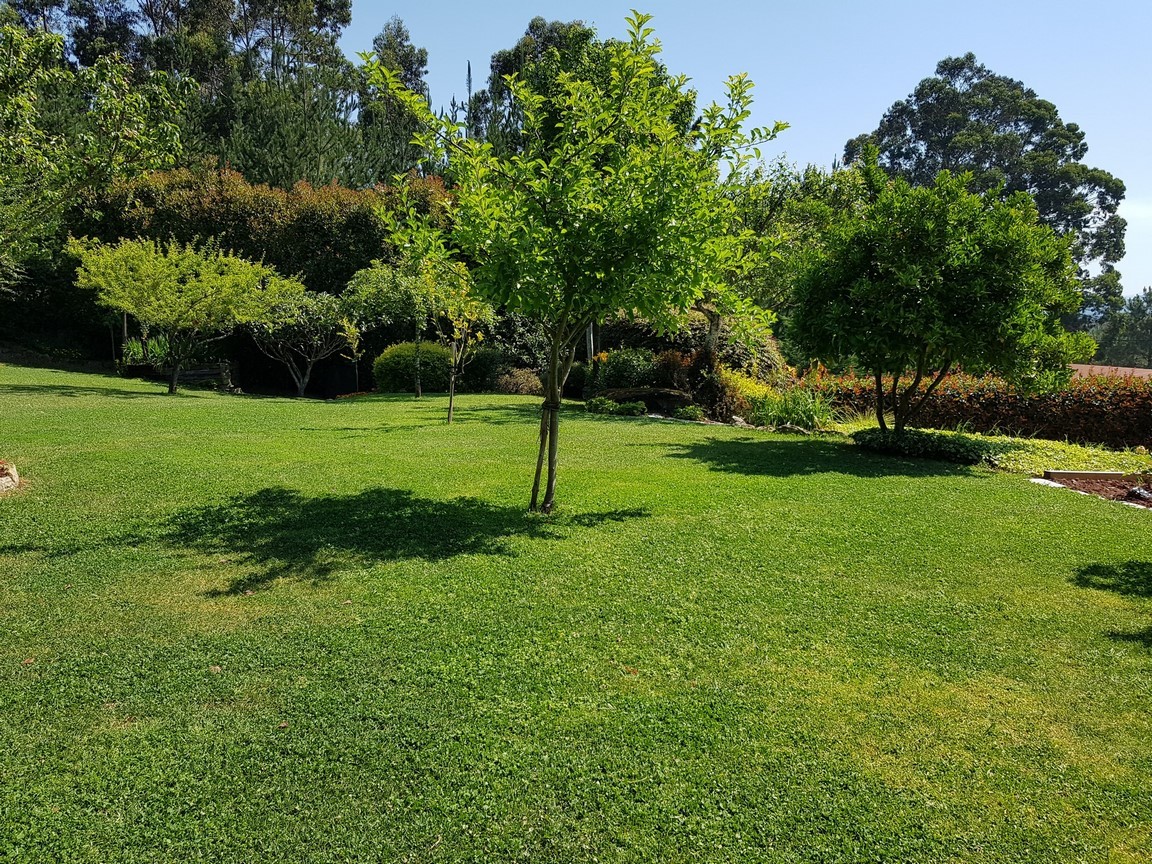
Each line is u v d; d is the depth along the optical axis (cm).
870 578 415
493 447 836
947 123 4916
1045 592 396
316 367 2261
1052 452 823
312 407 1270
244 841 202
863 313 805
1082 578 418
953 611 370
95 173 595
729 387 1312
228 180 2231
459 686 287
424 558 435
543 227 463
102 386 1591
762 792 226
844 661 314
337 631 334
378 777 230
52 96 1464
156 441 794
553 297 486
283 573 405
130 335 2270
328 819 211
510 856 199
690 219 477
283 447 787
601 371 1508
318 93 2962
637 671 302
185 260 1511
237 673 294
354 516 520
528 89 501
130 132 580
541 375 1816
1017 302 757
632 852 201
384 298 1697
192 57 3653
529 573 413
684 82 484
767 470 722
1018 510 569
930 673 305
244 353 2222
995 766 242
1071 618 362
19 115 543
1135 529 517
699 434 998
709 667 307
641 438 945
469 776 231
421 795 222
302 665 301
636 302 481
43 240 1941
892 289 795
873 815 217
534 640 329
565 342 550
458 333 1062
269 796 221
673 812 217
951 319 773
